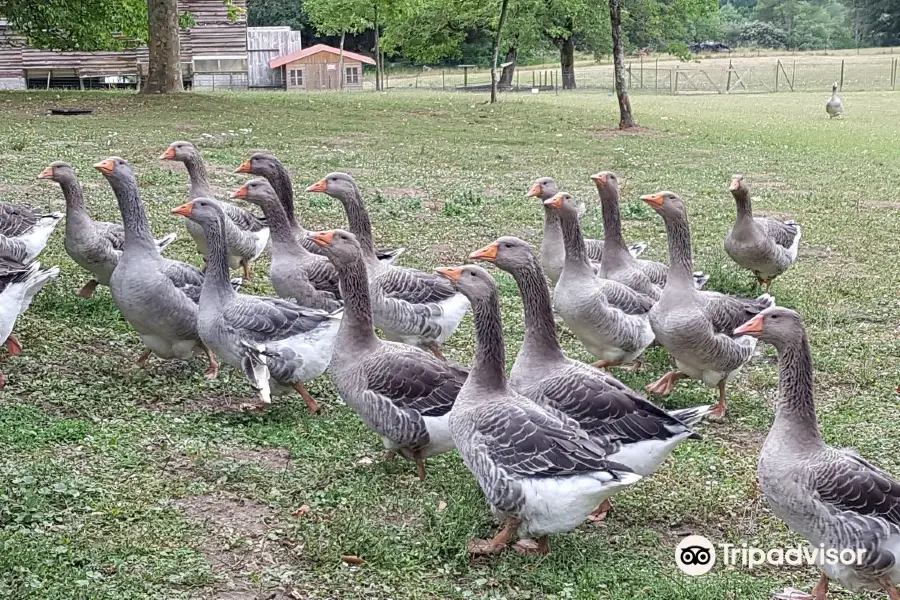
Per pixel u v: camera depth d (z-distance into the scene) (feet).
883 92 178.09
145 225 26.94
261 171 33.60
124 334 30.94
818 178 67.97
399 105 109.81
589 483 17.46
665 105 138.82
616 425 20.04
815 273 42.68
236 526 19.57
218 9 167.02
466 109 109.40
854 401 28.14
